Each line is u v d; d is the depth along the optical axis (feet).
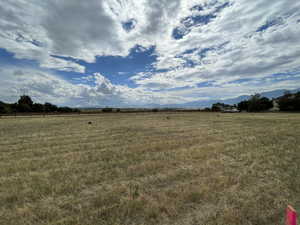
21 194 11.14
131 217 8.79
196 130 38.70
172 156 19.19
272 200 10.19
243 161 17.31
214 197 10.56
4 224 8.38
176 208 9.43
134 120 68.64
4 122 62.59
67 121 66.33
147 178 13.58
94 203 10.04
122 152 21.18
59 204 9.98
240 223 8.30
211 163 16.81
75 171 15.10
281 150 20.95
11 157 19.65
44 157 19.54
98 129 42.09
